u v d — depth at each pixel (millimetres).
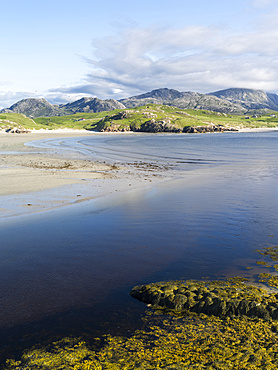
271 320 6855
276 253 11164
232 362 5551
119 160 51719
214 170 38719
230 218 16188
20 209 18797
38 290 8609
